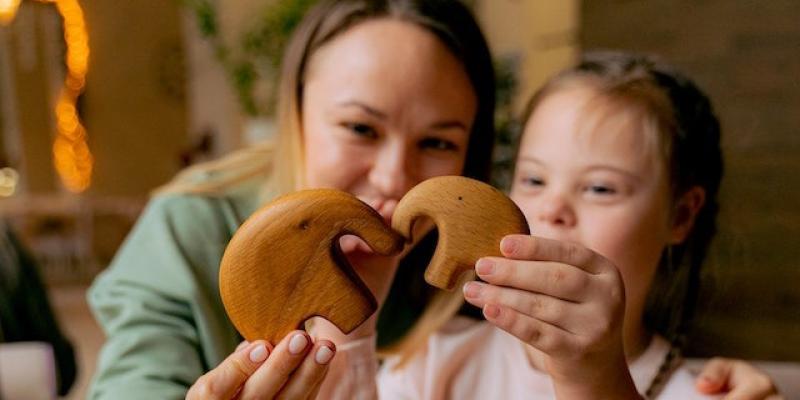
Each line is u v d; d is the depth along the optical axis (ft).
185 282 2.11
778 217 4.75
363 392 1.64
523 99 7.72
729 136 4.62
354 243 1.70
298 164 2.10
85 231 13.82
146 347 1.97
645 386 2.08
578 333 1.27
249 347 1.29
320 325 1.68
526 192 2.04
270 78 6.75
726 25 5.10
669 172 1.99
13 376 3.65
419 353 2.30
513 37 8.25
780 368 2.91
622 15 5.96
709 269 2.47
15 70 13.96
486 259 1.30
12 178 14.26
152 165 14.78
